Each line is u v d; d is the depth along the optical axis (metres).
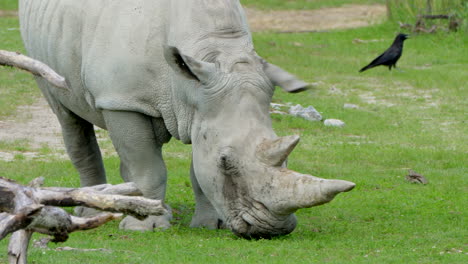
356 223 29.41
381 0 118.25
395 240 26.09
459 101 62.91
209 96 23.38
